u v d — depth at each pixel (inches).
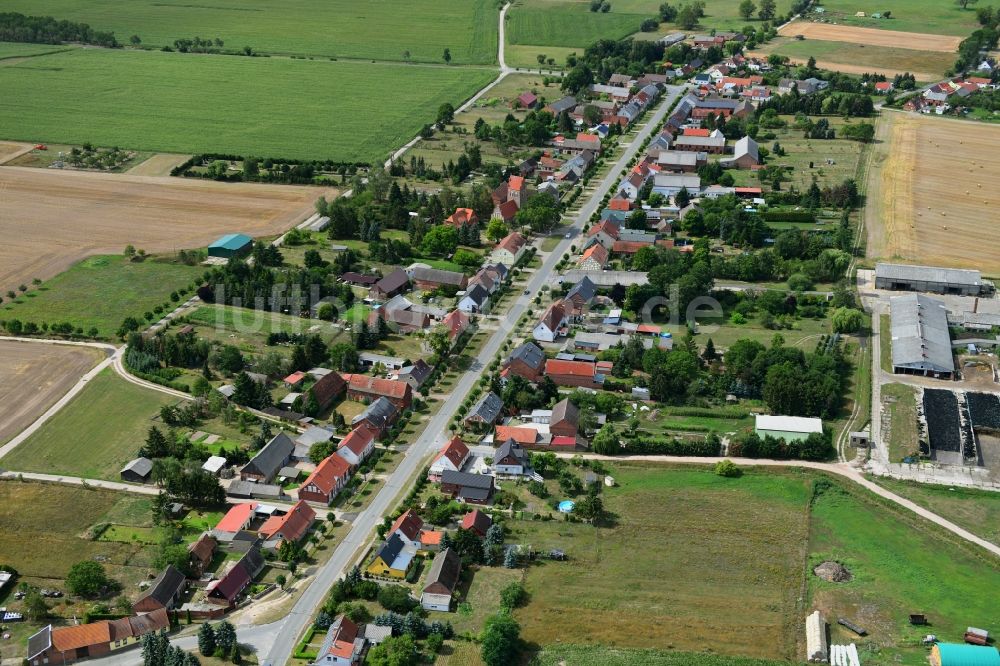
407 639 6412.4
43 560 7372.1
